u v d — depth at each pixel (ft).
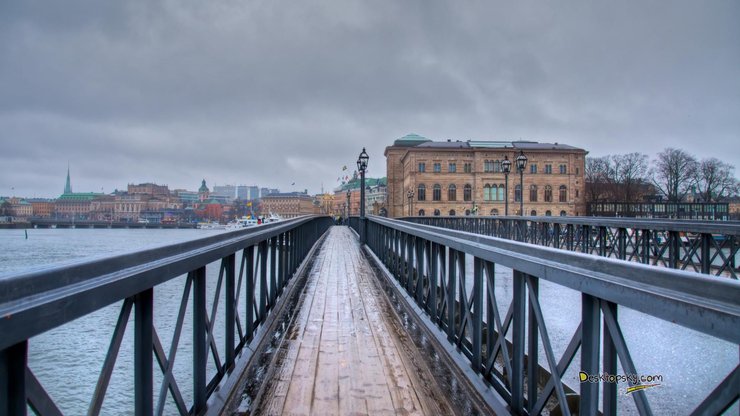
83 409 18.15
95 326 22.72
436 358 14.12
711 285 4.50
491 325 11.59
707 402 4.56
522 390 9.51
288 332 17.15
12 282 4.29
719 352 17.42
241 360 13.32
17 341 4.21
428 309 19.02
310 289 26.12
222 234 11.28
